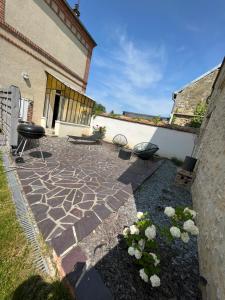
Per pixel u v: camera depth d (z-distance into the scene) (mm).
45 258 1988
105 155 8125
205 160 4375
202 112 12555
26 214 2699
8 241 2102
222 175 2594
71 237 2352
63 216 2820
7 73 7398
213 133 4477
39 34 8492
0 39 6809
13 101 4930
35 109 9367
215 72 13078
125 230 2219
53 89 10148
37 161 5211
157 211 3588
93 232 2555
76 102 10969
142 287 1843
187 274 2156
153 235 1888
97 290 1694
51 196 3393
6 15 6789
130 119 12203
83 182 4387
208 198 2992
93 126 13375
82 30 11570
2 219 2445
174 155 10766
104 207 3344
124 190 4363
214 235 2139
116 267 2014
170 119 14438
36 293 1609
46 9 8500
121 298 1687
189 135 10359
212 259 1942
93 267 1947
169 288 1910
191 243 2797
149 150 7734
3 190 3217
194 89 13727
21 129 4609
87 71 13711
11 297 1540
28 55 8180
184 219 1947
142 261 1901
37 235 2311
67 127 10555
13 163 4629
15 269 1787
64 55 10656
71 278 1759
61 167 5164
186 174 5453
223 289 1488
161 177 6293
